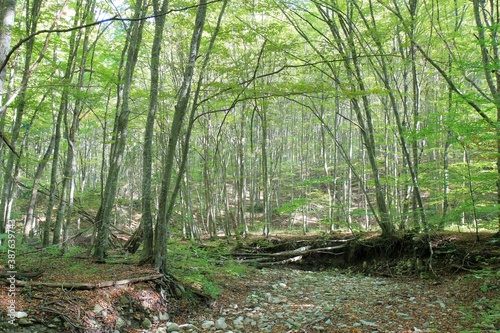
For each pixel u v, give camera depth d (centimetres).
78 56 1102
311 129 2230
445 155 1121
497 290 657
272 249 1319
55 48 1070
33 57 1097
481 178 809
